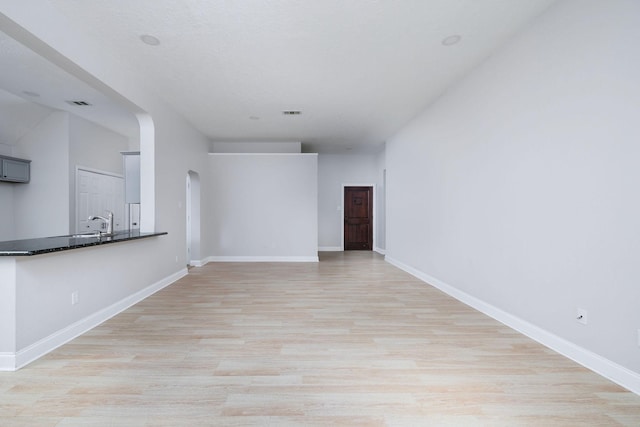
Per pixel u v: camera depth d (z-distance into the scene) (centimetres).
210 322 316
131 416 169
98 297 317
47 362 230
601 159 212
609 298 208
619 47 200
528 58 278
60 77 402
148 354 243
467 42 310
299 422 165
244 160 719
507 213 307
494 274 329
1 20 219
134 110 410
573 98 233
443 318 330
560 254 246
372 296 420
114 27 285
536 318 272
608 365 208
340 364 228
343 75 386
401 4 255
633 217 193
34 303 238
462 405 180
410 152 573
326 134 671
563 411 175
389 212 709
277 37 304
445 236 438
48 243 285
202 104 486
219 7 258
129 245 378
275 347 257
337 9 262
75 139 553
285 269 622
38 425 162
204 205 684
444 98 439
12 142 531
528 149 278
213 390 194
